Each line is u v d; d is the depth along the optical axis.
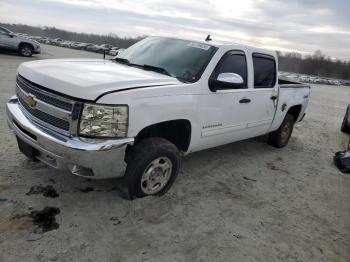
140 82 3.42
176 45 4.57
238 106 4.57
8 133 5.19
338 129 9.72
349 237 3.64
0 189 3.56
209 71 4.04
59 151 3.05
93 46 45.88
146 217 3.40
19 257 2.65
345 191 4.95
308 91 6.75
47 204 3.41
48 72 3.38
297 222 3.79
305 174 5.41
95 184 3.91
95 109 2.98
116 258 2.79
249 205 4.02
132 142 3.20
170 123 3.71
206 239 3.20
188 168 4.85
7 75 11.19
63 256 2.73
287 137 6.63
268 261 3.02
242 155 5.82
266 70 5.20
